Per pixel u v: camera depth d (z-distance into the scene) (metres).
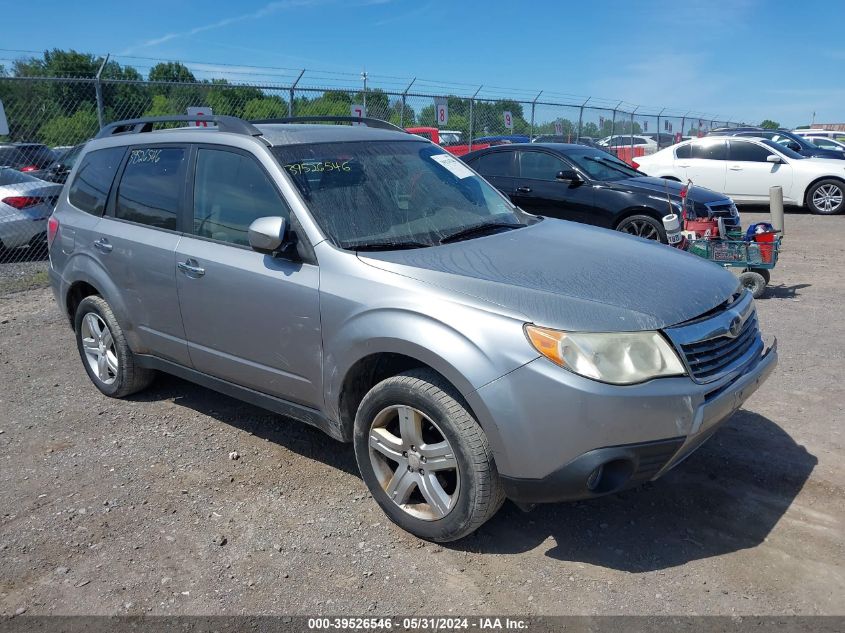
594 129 21.91
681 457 3.04
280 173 3.74
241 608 2.91
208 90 12.16
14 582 3.10
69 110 11.33
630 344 2.85
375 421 3.34
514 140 17.50
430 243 3.65
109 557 3.26
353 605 2.91
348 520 3.51
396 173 4.11
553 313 2.92
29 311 7.72
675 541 3.29
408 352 3.09
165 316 4.32
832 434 4.29
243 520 3.53
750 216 15.13
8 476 4.03
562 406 2.79
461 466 3.04
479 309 2.99
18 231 10.37
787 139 20.48
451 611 2.87
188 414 4.82
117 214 4.68
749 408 4.71
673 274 3.41
